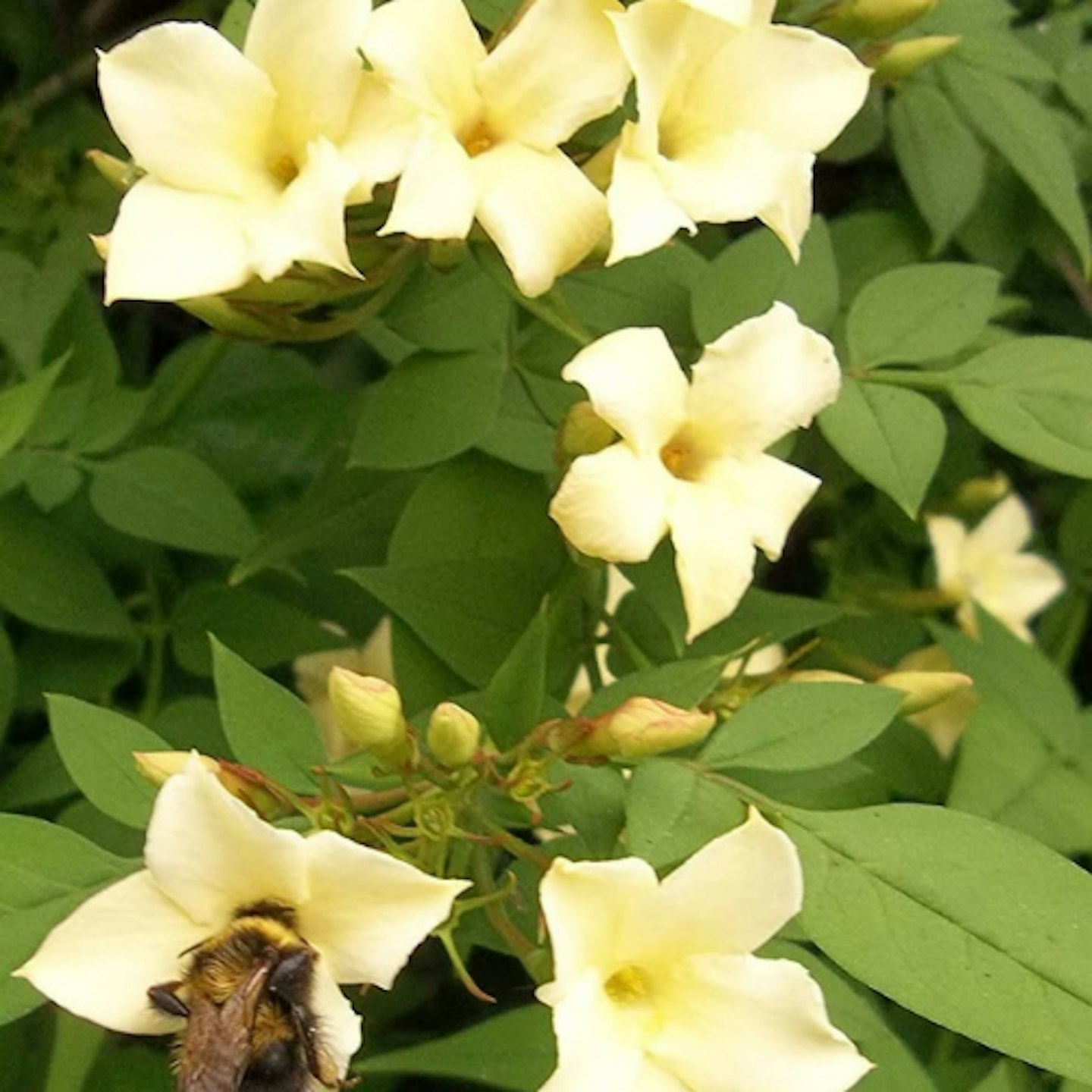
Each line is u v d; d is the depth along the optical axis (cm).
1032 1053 30
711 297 35
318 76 31
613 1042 29
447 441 34
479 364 34
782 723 32
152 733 32
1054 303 41
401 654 34
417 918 29
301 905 29
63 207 41
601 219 32
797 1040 29
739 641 34
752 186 32
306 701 36
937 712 37
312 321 35
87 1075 33
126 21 44
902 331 35
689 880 29
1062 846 35
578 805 32
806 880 31
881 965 30
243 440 39
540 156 32
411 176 31
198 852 29
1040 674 36
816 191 41
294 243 31
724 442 32
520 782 31
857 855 31
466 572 34
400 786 32
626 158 32
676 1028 30
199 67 31
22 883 31
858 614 39
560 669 34
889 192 40
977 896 30
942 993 30
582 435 32
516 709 31
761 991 29
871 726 32
